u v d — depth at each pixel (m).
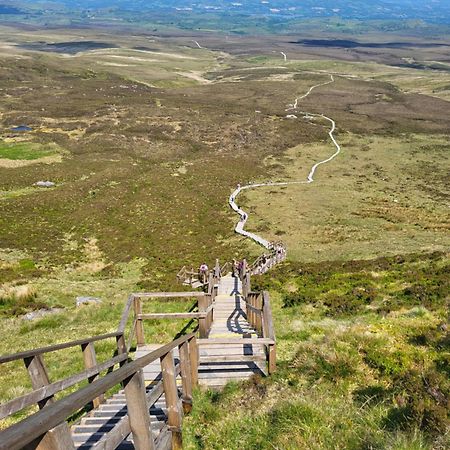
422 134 95.69
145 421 4.52
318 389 8.14
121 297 22.84
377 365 8.69
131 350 12.40
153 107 113.06
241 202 55.69
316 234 42.22
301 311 16.38
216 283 21.52
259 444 6.30
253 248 37.88
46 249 39.25
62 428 3.06
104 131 91.50
